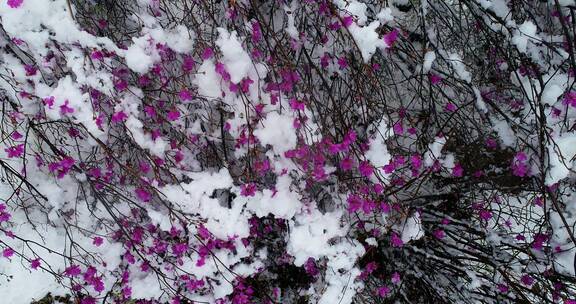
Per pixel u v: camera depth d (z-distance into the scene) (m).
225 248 2.78
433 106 2.79
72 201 2.77
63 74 2.18
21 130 2.69
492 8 2.67
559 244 2.94
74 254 2.91
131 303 2.98
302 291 3.51
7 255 2.60
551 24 2.88
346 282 2.89
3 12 1.82
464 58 3.39
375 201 2.66
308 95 2.58
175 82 2.50
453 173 3.21
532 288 3.32
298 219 2.65
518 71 2.98
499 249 3.58
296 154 2.28
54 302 2.96
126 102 2.20
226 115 2.48
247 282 3.27
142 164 2.61
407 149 3.28
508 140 2.97
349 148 2.50
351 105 2.58
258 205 2.57
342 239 2.82
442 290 3.77
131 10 2.49
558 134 2.54
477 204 3.59
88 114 2.08
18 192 2.55
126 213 2.85
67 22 1.91
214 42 2.13
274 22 2.58
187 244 2.77
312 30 2.67
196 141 2.74
